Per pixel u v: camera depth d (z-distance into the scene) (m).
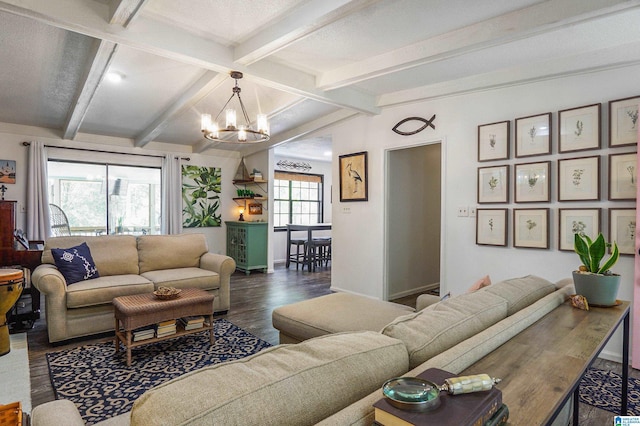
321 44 2.93
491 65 3.26
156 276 3.71
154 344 3.11
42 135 5.29
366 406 0.72
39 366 2.65
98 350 2.96
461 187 3.76
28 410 2.08
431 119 3.99
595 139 2.90
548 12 2.27
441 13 2.42
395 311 2.41
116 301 2.85
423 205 5.35
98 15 2.36
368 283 4.73
